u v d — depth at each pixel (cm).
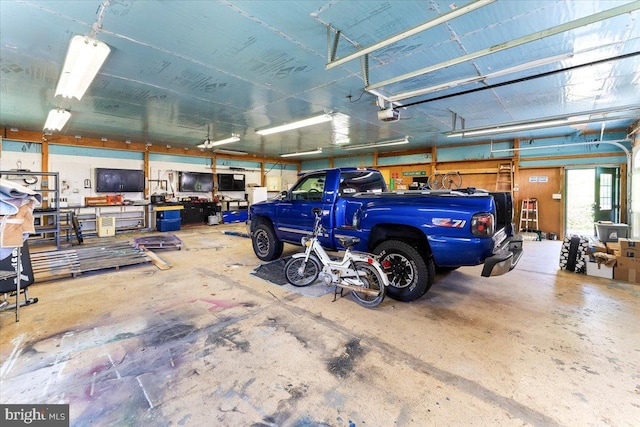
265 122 636
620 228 478
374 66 355
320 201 408
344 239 335
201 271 454
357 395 179
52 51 309
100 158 864
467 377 196
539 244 705
